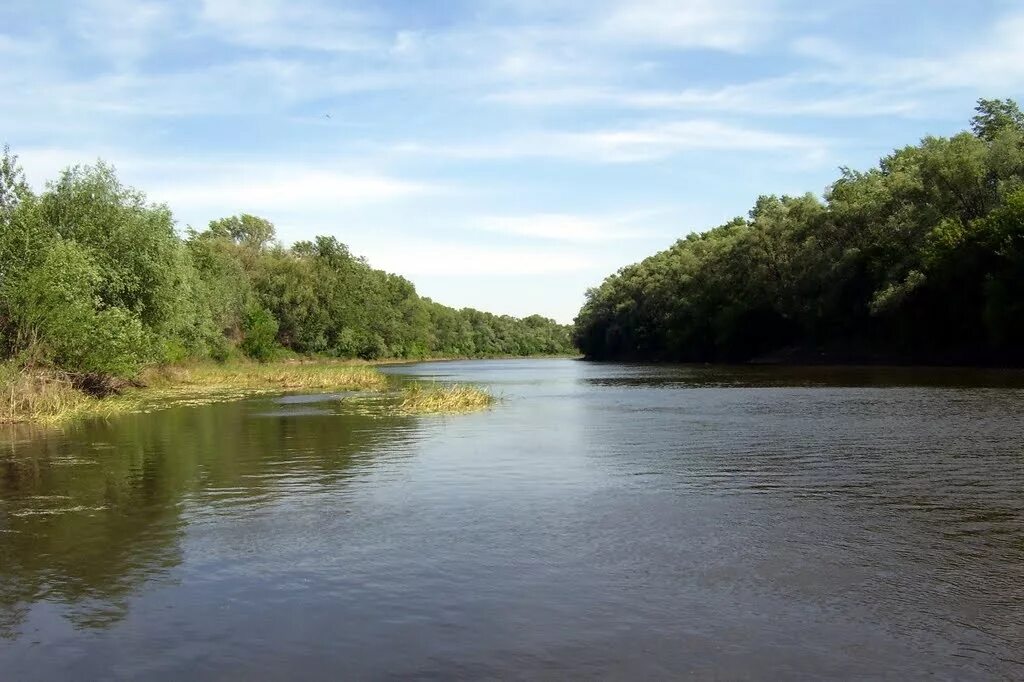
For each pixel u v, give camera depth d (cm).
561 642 800
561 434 2486
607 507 1397
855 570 1018
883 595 925
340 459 2000
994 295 5525
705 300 9806
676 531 1223
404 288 16100
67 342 3584
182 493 1577
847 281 7238
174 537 1230
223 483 1683
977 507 1361
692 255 11319
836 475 1670
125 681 732
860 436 2262
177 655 786
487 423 2864
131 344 3934
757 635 812
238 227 13150
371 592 957
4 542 1205
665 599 918
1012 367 5516
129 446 2286
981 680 712
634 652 773
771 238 8769
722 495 1488
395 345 15038
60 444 2348
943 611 873
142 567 1073
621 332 12794
